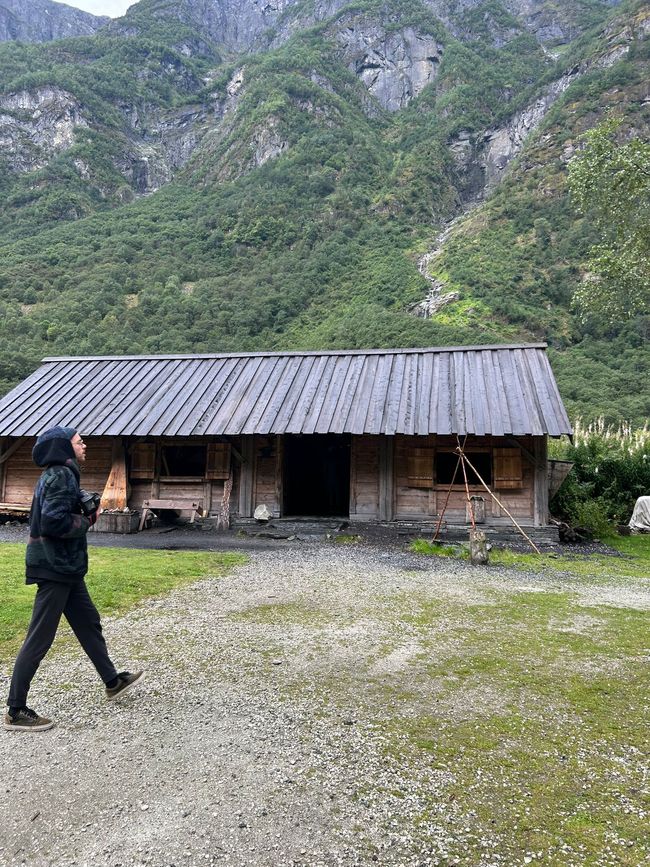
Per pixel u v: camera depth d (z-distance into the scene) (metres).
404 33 190.75
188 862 2.44
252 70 181.62
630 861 2.45
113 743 3.40
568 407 36.41
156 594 6.93
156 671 4.48
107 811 2.77
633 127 90.00
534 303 63.31
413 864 2.42
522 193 91.06
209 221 106.44
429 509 12.77
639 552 11.09
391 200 112.00
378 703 3.93
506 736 3.51
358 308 68.19
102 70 183.00
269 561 9.33
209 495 13.61
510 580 8.12
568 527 12.20
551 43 197.38
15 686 3.59
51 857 2.47
